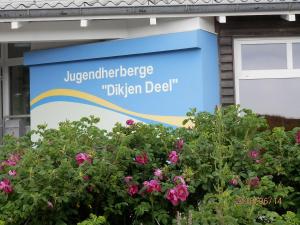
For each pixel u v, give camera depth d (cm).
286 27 854
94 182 392
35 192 370
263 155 429
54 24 877
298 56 857
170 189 384
